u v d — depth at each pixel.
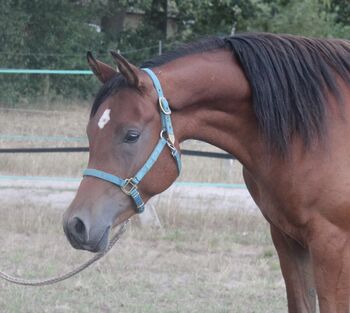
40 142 14.24
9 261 7.62
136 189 3.92
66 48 21.34
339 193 4.12
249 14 21.73
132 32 23.42
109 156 3.88
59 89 20.95
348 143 4.18
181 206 9.65
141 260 7.84
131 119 3.87
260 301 6.74
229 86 4.16
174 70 4.07
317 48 4.32
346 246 4.17
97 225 3.81
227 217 9.40
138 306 6.43
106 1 22.22
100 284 7.01
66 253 7.89
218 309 6.46
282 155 4.14
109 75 4.10
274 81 4.15
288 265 4.54
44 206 9.77
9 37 20.06
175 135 4.04
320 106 4.15
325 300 4.20
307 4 19.88
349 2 22.06
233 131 4.26
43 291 6.78
